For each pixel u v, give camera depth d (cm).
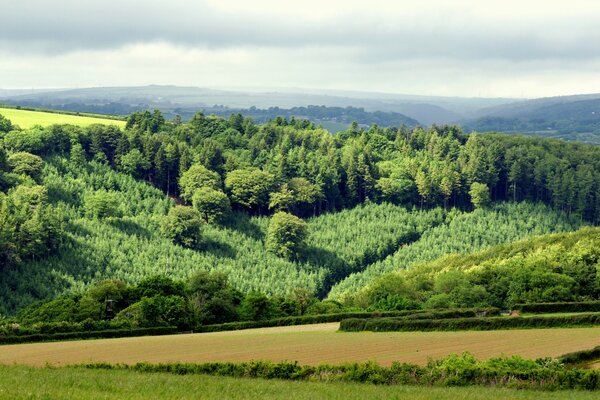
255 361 10869
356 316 18700
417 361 11394
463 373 9762
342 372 10156
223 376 10138
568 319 15038
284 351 12925
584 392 9244
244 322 19112
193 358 12312
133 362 11956
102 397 7469
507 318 15212
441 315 17000
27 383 8162
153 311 18650
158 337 16538
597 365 11062
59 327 17138
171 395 7944
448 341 13538
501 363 10369
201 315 19725
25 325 18225
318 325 18162
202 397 7906
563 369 10038
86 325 17538
